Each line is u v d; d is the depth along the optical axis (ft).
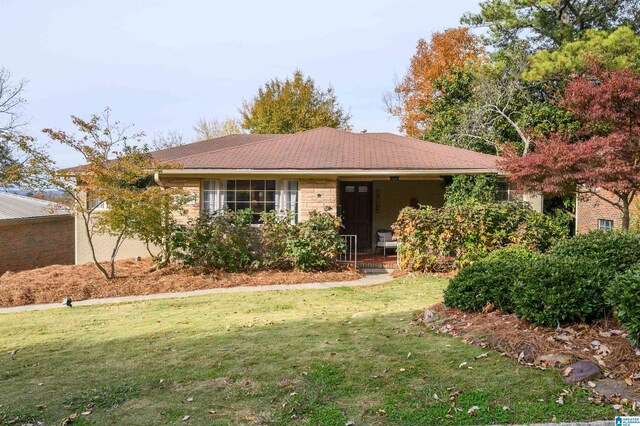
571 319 17.02
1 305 31.45
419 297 28.30
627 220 33.99
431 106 80.84
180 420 12.60
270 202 43.29
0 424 12.78
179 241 38.09
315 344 18.54
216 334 21.06
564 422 11.58
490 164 43.34
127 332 22.54
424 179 47.80
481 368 15.06
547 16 77.36
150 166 36.88
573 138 64.28
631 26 72.43
